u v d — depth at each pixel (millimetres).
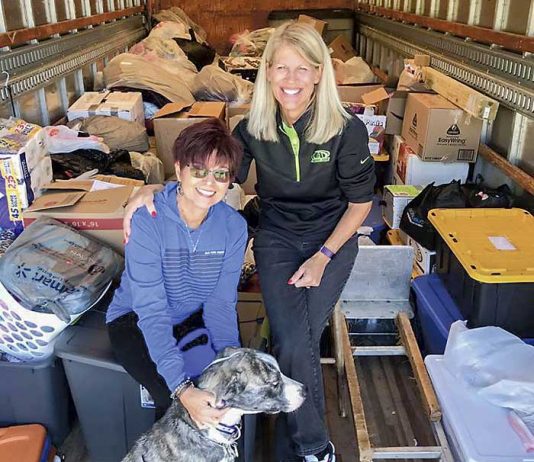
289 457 2088
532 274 2234
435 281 2701
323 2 8148
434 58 4320
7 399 2191
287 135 1995
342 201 2158
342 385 2488
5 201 2457
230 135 1713
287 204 2143
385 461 2227
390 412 2455
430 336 2559
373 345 2707
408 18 5266
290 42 1885
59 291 2033
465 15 3896
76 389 2076
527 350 2135
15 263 2082
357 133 2018
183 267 1835
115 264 2256
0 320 2061
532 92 2834
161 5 7953
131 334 1879
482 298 2281
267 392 1606
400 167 3736
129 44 6438
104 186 2682
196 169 1644
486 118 3088
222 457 1679
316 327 2068
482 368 2105
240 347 1875
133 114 3986
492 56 3318
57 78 3861
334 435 2361
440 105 3383
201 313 1963
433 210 2752
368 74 5309
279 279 2072
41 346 2078
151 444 1700
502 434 1877
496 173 3334
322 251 2076
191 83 4887
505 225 2631
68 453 2281
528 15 2973
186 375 1679
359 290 2709
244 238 1878
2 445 2086
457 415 1958
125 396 2055
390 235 3326
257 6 8109
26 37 3303
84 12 4727
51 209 2424
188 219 1767
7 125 2633
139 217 1754
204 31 7902
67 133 3244
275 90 1946
